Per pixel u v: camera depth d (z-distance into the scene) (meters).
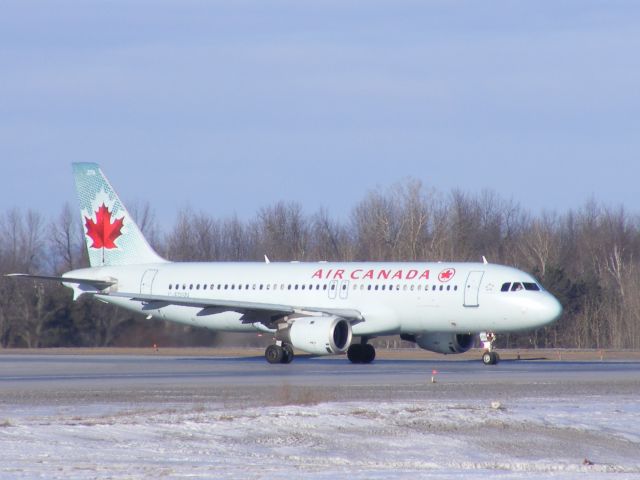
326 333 187.12
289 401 118.94
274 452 88.06
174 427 96.62
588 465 84.38
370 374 167.12
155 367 188.88
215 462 82.25
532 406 116.88
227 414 105.62
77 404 118.56
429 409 110.50
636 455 91.88
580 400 124.38
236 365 195.38
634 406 118.06
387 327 197.62
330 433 96.50
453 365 197.00
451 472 79.00
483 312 190.00
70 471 75.81
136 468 77.75
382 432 97.75
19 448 85.50
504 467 83.12
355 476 75.31
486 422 102.94
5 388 140.50
